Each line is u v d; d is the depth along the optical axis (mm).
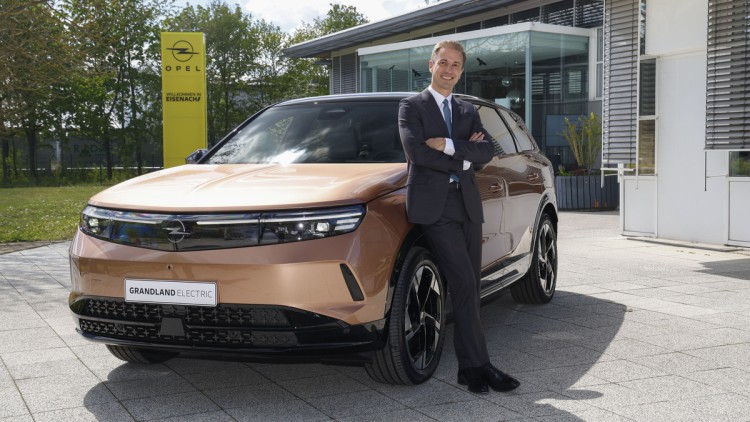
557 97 17062
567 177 15367
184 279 3238
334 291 3188
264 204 3232
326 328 3186
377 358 3463
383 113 4504
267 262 3141
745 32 8102
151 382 3818
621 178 10227
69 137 41625
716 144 8461
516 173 5055
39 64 13125
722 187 8961
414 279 3621
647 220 9977
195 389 3688
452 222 3566
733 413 3223
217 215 3238
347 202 3297
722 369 3924
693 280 6762
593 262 7930
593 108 17469
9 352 4465
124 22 14602
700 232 9289
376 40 25000
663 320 5125
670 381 3711
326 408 3357
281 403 3441
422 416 3221
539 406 3334
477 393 3529
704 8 8914
